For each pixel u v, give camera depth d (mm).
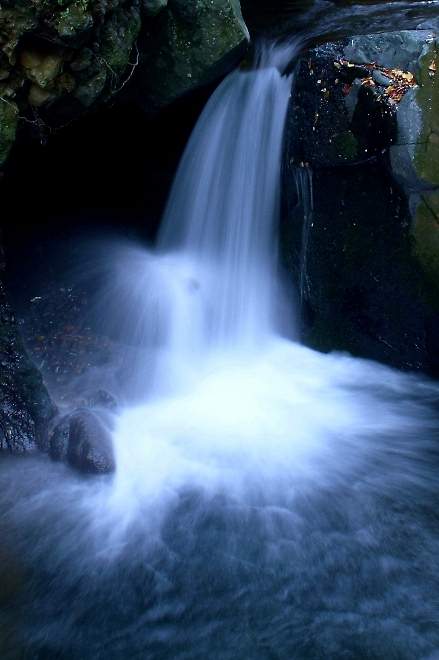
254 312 6957
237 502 5070
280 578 4461
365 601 4301
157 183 7199
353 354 6656
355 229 6379
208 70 5645
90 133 6617
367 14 7270
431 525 4898
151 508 4988
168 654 3973
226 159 6664
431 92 5875
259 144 6484
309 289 6707
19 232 6812
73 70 4656
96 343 6480
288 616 4203
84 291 6871
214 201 6859
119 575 4469
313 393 6316
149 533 4785
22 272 6773
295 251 6668
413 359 6426
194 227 7039
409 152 5957
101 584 4406
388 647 4004
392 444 5727
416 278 6238
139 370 6301
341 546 4707
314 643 4027
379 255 6340
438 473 5422
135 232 7410
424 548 4695
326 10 7449
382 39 6098
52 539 4715
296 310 6828
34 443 5383
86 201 7402
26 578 4438
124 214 7457
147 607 4262
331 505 5066
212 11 5371
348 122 6145
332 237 6480
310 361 6684
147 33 5418
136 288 6895
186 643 4039
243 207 6742
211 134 6645
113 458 5223
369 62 6117
